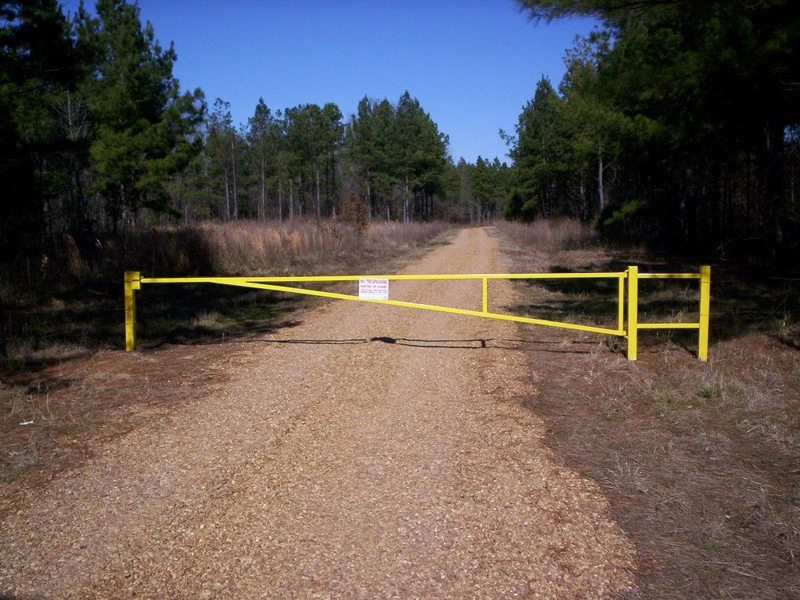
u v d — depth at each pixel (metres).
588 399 7.63
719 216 27.41
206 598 3.95
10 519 4.88
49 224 22.23
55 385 8.23
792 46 10.02
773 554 4.38
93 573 4.20
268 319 13.37
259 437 6.49
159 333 11.62
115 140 30.19
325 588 4.02
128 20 32.72
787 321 11.03
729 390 7.65
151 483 5.47
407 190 71.75
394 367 9.18
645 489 5.30
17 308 13.69
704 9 10.90
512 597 3.94
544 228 38.88
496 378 8.52
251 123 67.69
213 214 67.88
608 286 17.72
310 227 30.08
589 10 10.70
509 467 5.73
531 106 53.72
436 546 4.48
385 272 22.14
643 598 3.93
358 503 5.09
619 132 19.25
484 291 9.72
